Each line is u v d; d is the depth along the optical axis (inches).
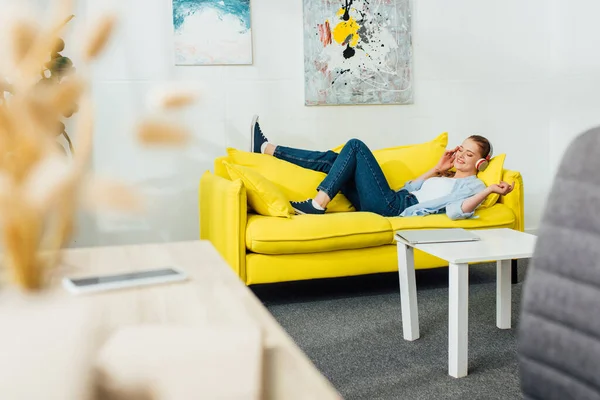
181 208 151.0
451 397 73.4
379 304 117.1
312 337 97.5
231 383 17.8
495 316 107.8
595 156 27.0
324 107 160.2
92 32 15.6
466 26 171.2
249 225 113.9
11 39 15.0
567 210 27.5
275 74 155.9
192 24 148.9
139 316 25.4
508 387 76.3
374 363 85.4
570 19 173.6
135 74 145.3
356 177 136.4
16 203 16.0
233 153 138.3
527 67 178.2
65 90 16.1
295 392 18.6
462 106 172.2
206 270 34.6
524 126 179.2
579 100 172.2
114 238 146.4
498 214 128.2
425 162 149.1
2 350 14.0
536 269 28.5
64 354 14.1
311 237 113.7
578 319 26.3
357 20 159.8
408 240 92.4
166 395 17.3
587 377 25.9
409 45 164.7
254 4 153.5
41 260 17.1
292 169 139.6
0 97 15.8
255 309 26.4
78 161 16.0
